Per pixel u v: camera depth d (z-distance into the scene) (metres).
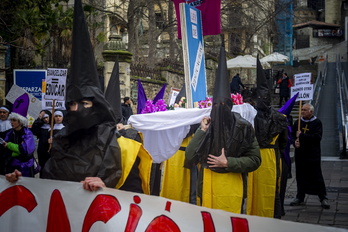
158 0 23.59
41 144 9.27
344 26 71.19
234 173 5.07
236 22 31.41
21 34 14.92
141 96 8.16
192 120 6.09
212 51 34.16
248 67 29.84
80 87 4.08
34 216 4.30
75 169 4.12
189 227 3.90
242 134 5.05
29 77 12.66
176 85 24.16
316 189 8.77
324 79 33.50
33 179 4.30
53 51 19.14
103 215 3.98
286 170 7.76
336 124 22.09
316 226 3.53
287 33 48.84
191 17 7.33
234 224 3.81
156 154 6.27
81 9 4.19
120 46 18.52
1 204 4.38
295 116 23.56
